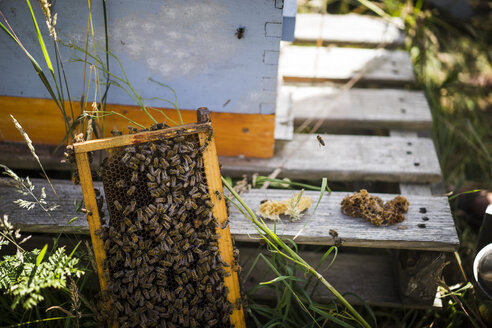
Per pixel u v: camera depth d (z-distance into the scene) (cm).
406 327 260
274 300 265
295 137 304
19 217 235
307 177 281
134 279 194
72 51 242
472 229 304
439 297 254
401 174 275
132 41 238
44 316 228
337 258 275
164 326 201
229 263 209
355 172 276
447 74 396
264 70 246
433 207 246
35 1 226
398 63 356
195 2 224
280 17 227
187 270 197
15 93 258
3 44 240
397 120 309
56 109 263
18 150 274
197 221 199
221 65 245
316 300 253
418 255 238
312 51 364
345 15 396
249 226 235
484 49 425
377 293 258
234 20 229
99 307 200
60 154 275
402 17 407
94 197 192
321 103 325
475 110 386
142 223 196
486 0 460
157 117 268
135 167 185
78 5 226
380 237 229
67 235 254
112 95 258
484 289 212
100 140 185
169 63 246
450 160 353
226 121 270
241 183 256
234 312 213
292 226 236
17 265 199
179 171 190
